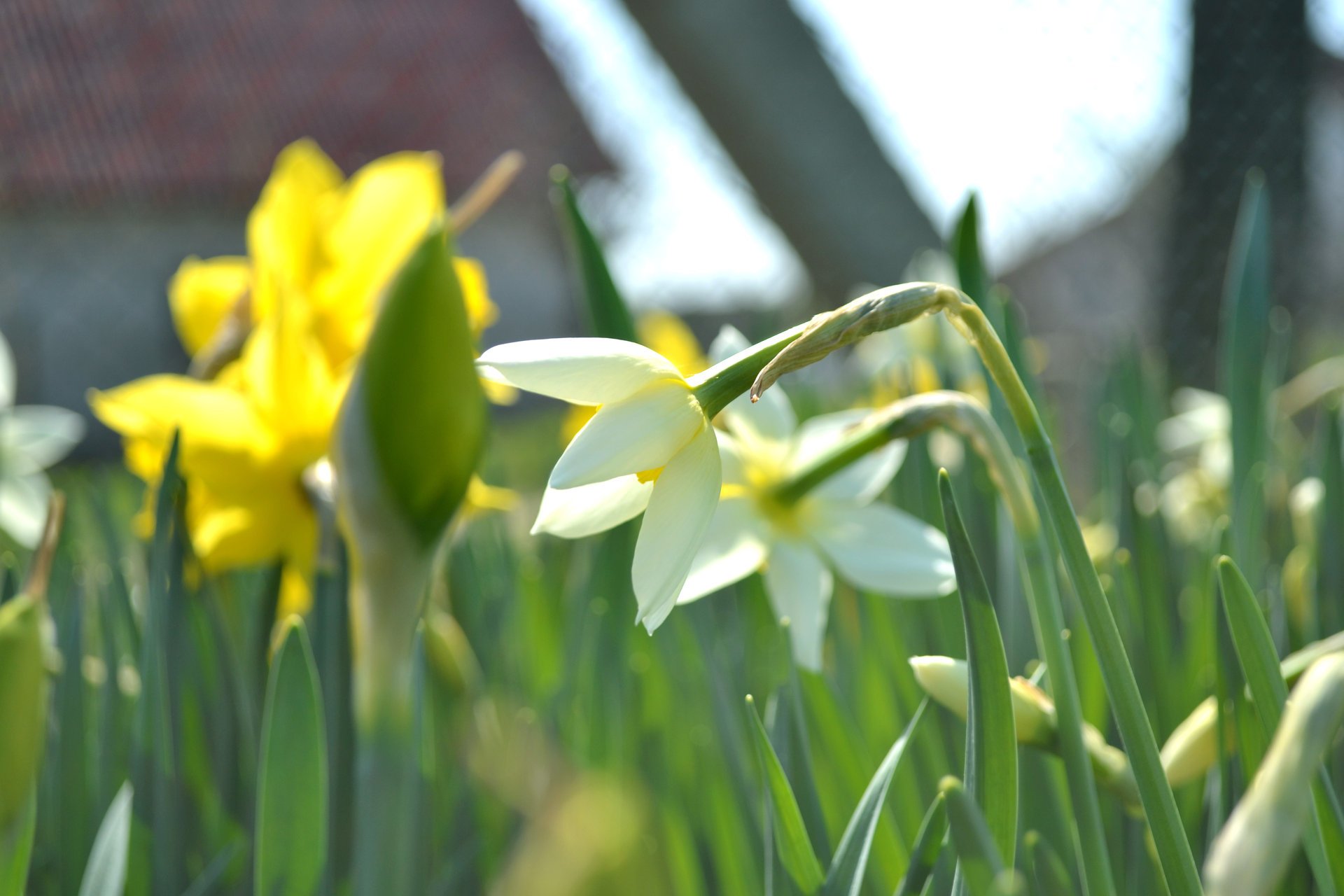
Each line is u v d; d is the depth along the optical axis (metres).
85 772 0.49
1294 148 1.77
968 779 0.40
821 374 1.45
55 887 0.48
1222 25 1.77
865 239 2.12
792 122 2.05
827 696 0.48
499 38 5.68
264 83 5.27
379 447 0.37
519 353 0.39
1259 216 0.61
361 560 0.38
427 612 0.51
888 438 0.42
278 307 0.49
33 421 0.78
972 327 0.38
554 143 4.48
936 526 0.59
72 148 4.72
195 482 0.50
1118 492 0.62
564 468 0.39
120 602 0.51
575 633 0.58
